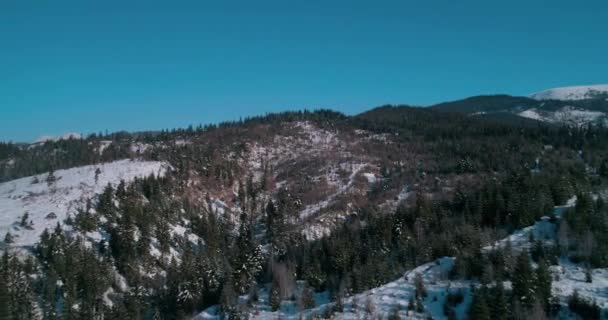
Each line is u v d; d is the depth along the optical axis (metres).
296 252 164.25
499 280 102.44
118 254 154.38
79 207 178.12
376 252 141.62
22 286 122.62
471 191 174.50
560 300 101.31
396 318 100.69
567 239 126.06
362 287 126.38
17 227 157.75
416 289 114.25
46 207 176.12
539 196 148.38
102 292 134.12
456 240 136.75
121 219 164.50
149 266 156.88
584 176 179.12
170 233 178.88
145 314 135.12
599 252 117.19
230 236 195.88
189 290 141.50
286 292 138.00
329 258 150.12
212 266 153.25
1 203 182.12
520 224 141.50
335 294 124.81
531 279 99.75
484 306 93.81
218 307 132.88
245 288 146.12
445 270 123.50
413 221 162.12
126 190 192.62
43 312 120.00
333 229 190.75
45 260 139.12
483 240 131.88
